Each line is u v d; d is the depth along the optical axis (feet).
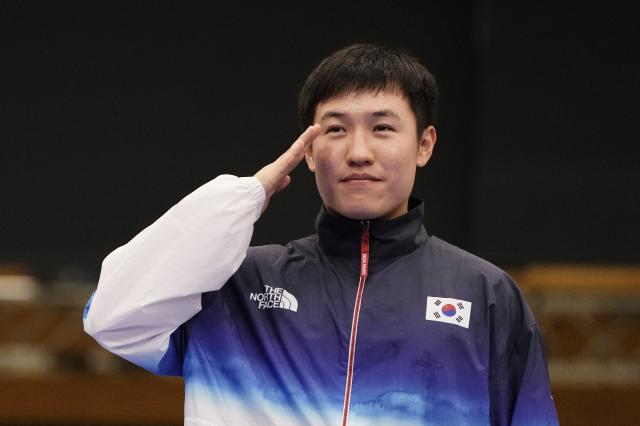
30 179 53.72
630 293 51.03
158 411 50.42
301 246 23.34
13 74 53.78
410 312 21.62
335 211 22.48
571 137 52.39
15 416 50.06
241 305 22.29
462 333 21.30
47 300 52.42
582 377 51.57
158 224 20.86
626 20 52.37
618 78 52.34
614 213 52.21
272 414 21.02
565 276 52.03
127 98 53.67
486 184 52.29
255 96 53.47
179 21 53.78
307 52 53.42
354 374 21.16
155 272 20.43
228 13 53.72
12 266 53.62
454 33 53.11
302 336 21.59
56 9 53.88
